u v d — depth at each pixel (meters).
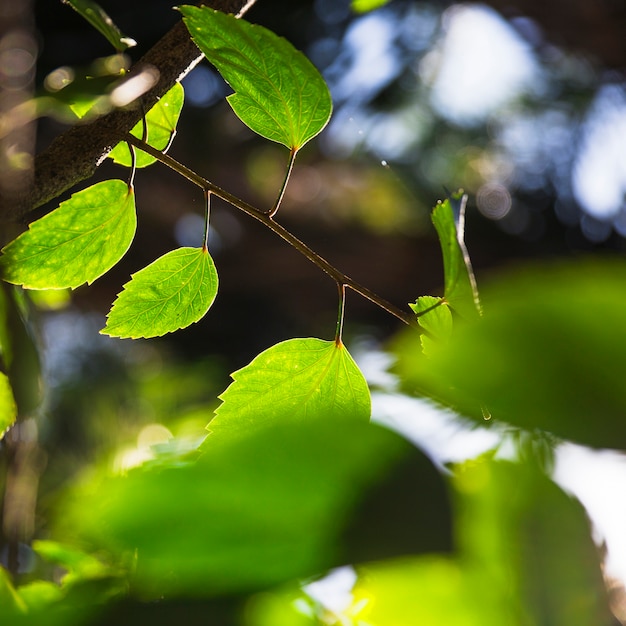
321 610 0.26
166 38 0.47
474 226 2.70
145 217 2.47
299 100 0.45
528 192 2.69
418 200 2.72
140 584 0.18
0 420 0.45
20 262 0.47
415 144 2.67
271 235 2.69
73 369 2.62
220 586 0.17
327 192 2.74
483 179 2.75
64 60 1.98
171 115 0.53
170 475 0.17
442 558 0.16
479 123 2.66
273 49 0.43
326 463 0.17
